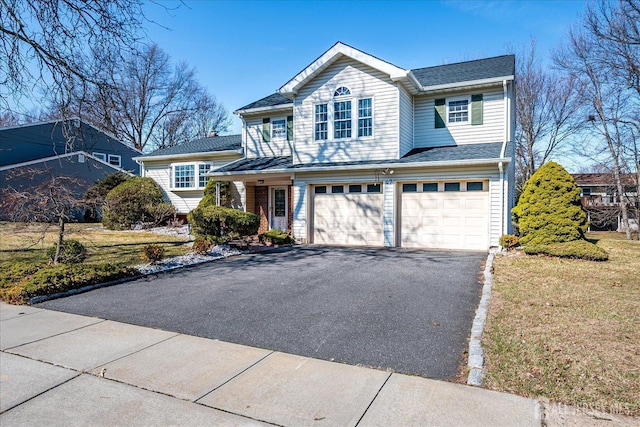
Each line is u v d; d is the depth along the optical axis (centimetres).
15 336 509
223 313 598
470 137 1385
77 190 1994
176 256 1092
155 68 2888
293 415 315
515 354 413
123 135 3133
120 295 716
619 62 1970
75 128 1127
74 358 436
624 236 2273
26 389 366
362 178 1341
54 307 646
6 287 712
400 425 298
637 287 693
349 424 301
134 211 1838
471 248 1229
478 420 302
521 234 1157
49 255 919
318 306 622
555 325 495
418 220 1295
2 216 1481
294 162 1468
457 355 430
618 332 468
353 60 1371
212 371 400
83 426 305
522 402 327
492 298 626
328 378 380
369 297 666
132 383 375
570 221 1048
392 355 434
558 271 835
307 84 1445
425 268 904
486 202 1211
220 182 1739
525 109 2767
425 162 1199
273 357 434
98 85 844
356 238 1384
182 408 329
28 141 2248
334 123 1402
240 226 1248
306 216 1436
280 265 980
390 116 1316
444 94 1420
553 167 1090
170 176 2011
